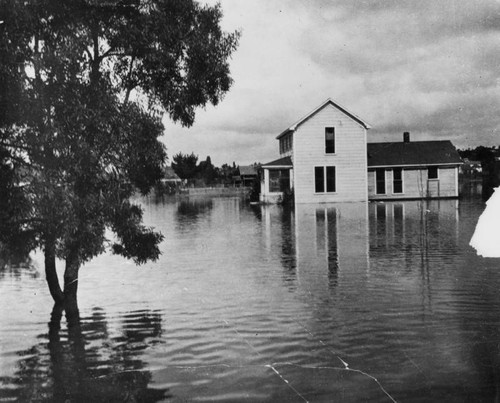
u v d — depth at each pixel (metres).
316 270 12.32
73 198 8.38
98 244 8.98
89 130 8.57
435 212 27.30
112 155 8.93
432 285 10.32
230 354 6.79
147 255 9.94
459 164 40.66
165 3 9.52
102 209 8.89
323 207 33.94
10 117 7.93
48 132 8.09
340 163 38.16
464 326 7.66
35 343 7.39
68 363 6.58
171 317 8.64
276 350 6.91
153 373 6.20
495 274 11.20
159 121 9.38
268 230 21.44
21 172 8.27
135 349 7.07
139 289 10.85
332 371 6.10
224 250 16.17
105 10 8.91
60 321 8.52
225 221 26.67
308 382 5.80
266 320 8.30
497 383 5.57
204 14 10.05
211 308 9.13
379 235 18.42
